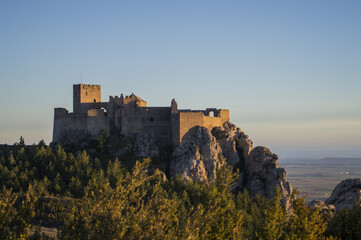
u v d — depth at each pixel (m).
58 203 113.62
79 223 60.06
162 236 60.41
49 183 158.50
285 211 71.56
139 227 60.25
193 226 63.88
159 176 155.25
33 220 106.56
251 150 195.25
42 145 184.88
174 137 182.75
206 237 65.88
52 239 64.38
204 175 172.88
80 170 164.00
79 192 150.25
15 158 179.50
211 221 66.44
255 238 69.69
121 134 186.62
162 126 189.88
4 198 61.69
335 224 80.81
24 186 159.25
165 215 65.06
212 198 70.94
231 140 192.50
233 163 190.38
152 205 69.00
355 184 134.75
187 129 180.88
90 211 62.06
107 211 60.97
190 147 176.75
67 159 173.00
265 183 180.38
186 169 170.88
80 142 186.75
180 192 148.00
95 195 64.50
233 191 181.12
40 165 174.38
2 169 166.00
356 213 80.12
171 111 189.50
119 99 194.25
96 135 186.00
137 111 191.38
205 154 178.25
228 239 68.06
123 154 178.75
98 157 176.50
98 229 58.91
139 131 187.38
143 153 179.38
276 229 66.81
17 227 58.47
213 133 193.50
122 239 58.44
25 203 61.59
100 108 198.75
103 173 155.88
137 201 69.00
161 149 185.00
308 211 71.88
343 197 133.25
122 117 187.00
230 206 70.44
